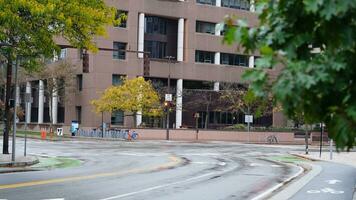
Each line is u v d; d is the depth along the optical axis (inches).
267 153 1574.8
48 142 1920.5
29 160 999.6
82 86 2780.5
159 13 2856.8
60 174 828.0
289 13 145.9
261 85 141.9
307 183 779.4
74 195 592.4
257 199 603.5
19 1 740.7
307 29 145.2
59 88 2792.8
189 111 2928.2
